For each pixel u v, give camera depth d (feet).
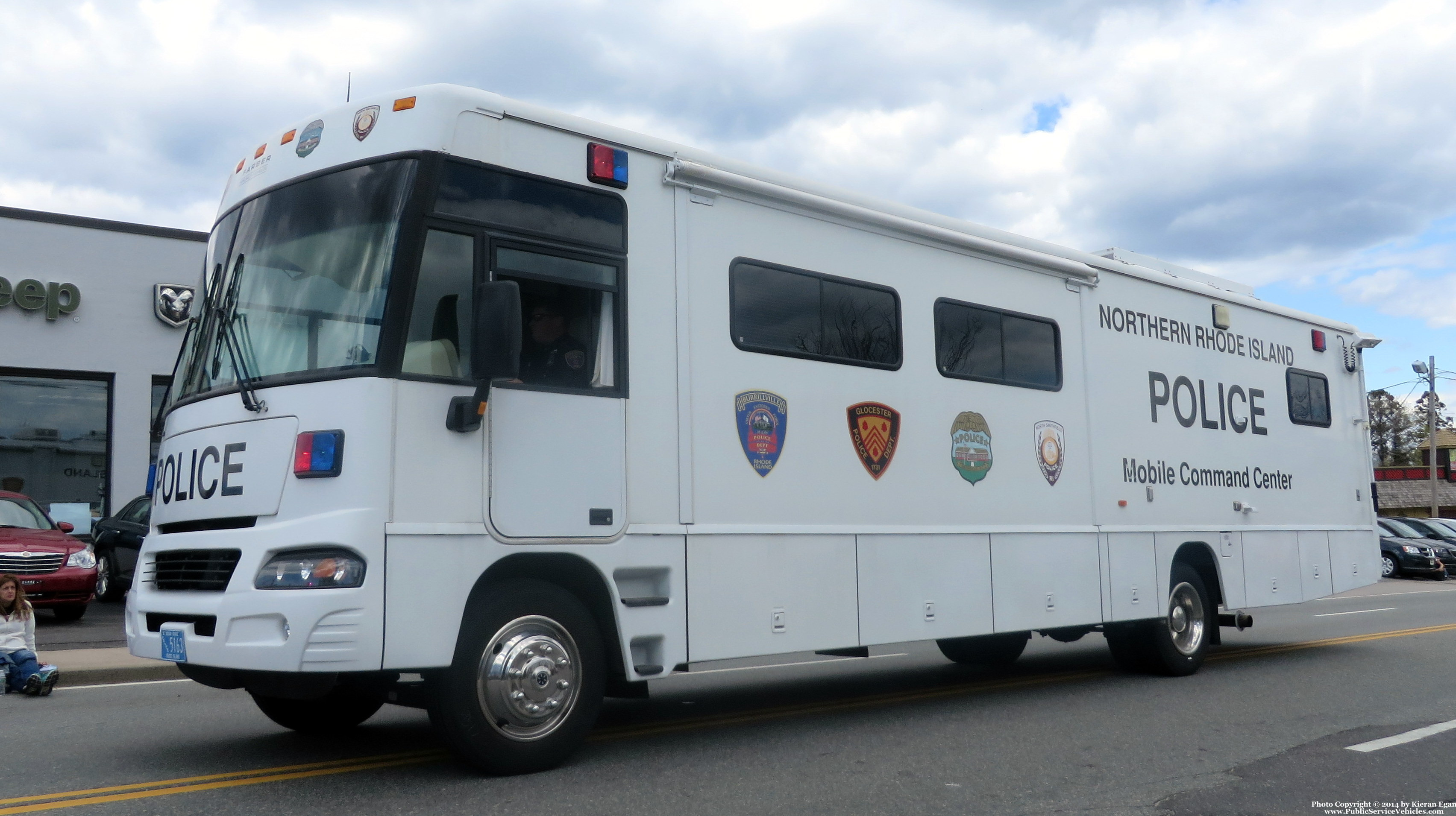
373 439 17.74
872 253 26.03
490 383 18.52
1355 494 41.57
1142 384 32.99
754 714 26.13
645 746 22.21
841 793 18.43
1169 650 32.73
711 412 22.22
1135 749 22.35
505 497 19.01
